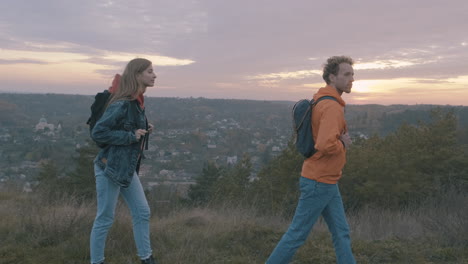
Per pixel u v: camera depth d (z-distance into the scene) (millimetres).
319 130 2389
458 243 3689
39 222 3873
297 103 2627
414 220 5109
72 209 4637
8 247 3395
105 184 2789
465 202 5672
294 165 11508
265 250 3564
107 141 2668
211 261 3297
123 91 2746
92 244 2842
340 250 2590
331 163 2477
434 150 11586
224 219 4879
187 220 4781
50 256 3256
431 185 9820
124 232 3686
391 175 10047
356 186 10203
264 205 6461
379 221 5121
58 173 13383
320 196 2504
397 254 3436
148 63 2809
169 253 3404
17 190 7016
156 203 6574
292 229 2586
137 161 2906
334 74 2502
